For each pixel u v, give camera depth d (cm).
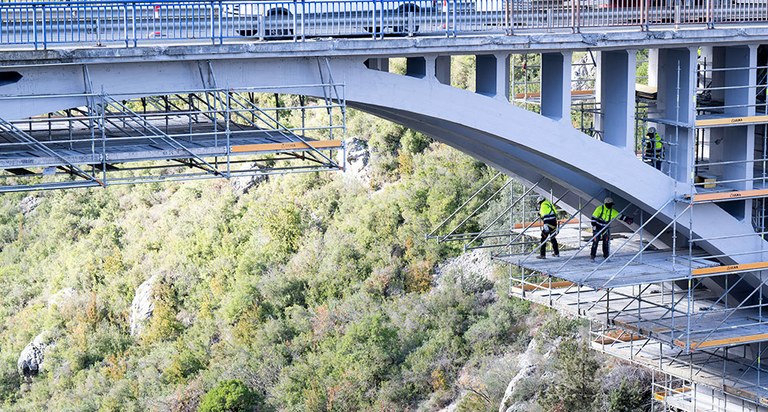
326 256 7006
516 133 3409
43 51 2858
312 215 7450
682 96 3597
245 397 5966
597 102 4081
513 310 5953
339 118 8031
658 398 4334
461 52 3284
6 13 2905
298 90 3177
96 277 8125
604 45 3422
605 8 3534
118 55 2933
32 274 8638
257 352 6469
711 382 3794
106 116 3080
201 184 8350
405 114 3522
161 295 7475
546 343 5425
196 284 7481
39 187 2855
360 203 7319
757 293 3884
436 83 3291
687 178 3612
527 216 6350
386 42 3197
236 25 3231
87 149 3016
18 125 3838
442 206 6812
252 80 3133
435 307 6247
